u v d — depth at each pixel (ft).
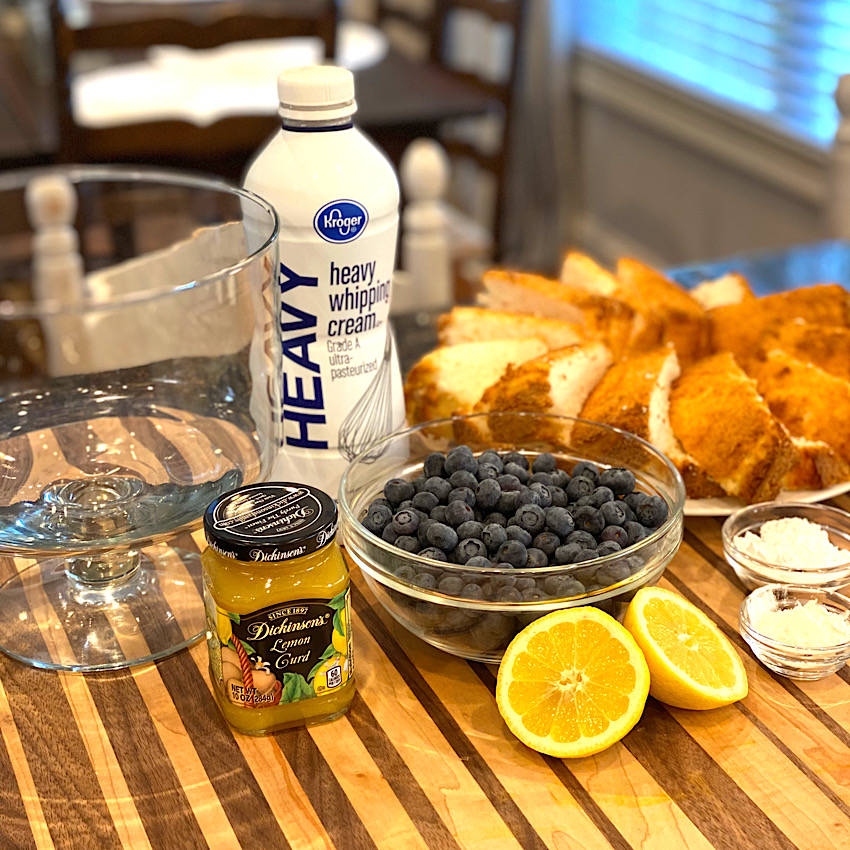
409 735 2.30
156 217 3.50
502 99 7.77
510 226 11.17
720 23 8.84
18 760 2.27
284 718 2.29
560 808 2.12
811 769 2.20
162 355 2.65
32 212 4.33
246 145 7.05
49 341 2.66
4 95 7.57
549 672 2.26
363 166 2.59
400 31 12.24
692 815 2.10
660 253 10.09
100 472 2.54
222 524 2.11
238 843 2.06
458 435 2.81
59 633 2.60
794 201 8.14
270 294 2.42
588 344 3.30
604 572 2.27
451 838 2.06
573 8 10.13
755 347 3.59
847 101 4.83
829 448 3.06
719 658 2.40
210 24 6.86
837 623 2.49
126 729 2.34
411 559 2.26
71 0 8.27
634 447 2.66
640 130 9.82
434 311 4.13
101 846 2.06
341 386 2.77
